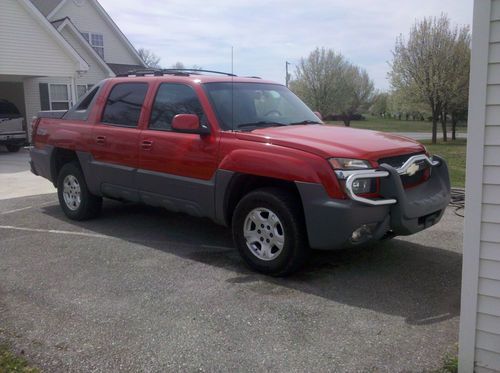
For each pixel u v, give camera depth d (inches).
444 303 160.7
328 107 1856.5
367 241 169.6
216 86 214.8
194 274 189.5
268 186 188.1
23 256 214.8
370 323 147.1
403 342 135.6
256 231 187.8
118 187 241.1
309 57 1839.3
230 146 190.9
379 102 2249.0
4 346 137.3
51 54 748.0
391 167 169.3
